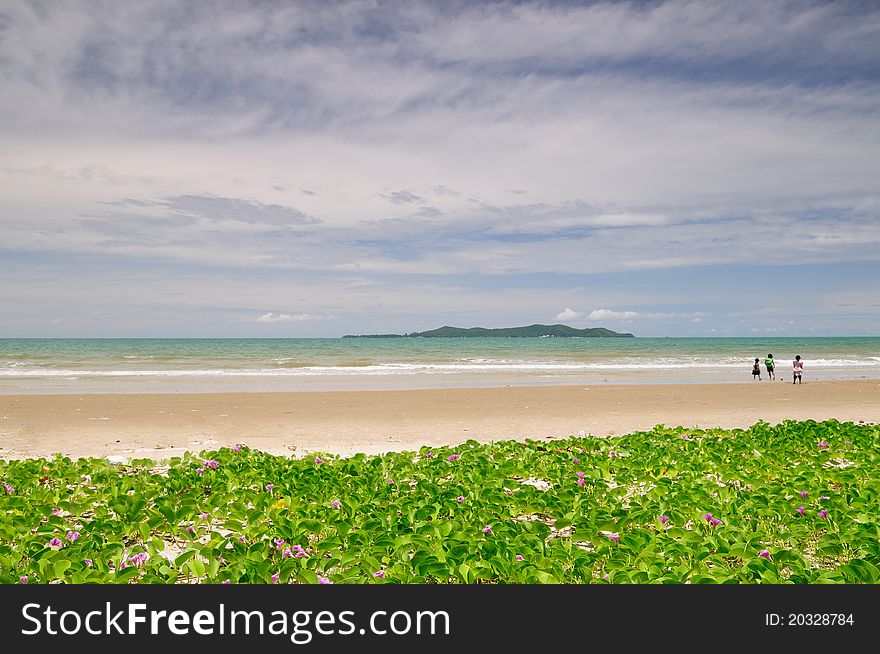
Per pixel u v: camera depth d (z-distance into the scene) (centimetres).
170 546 726
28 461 1065
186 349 8838
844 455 1145
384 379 3466
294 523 718
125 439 1472
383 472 1041
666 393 2591
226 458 1130
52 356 6200
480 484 953
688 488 888
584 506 806
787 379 3566
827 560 664
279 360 5675
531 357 6450
